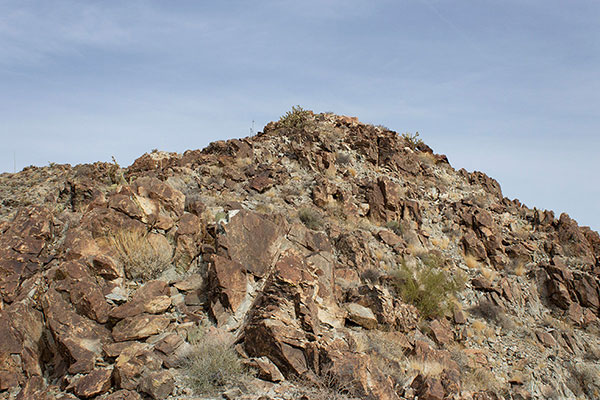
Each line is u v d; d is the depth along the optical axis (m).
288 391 10.35
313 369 11.02
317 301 13.26
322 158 25.80
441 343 15.77
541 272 22.03
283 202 21.39
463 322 17.56
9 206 21.17
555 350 17.89
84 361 10.53
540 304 20.92
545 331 18.86
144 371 10.23
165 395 9.82
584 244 25.31
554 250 24.45
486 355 16.39
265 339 11.35
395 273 17.84
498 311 18.80
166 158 26.05
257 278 13.76
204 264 14.15
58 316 11.19
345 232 19.70
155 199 15.33
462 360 15.21
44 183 24.00
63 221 15.60
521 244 24.36
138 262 13.10
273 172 23.55
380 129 32.12
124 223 13.75
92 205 14.78
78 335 11.01
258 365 10.91
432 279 18.12
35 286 12.33
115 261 12.80
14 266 12.77
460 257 22.08
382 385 10.92
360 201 23.36
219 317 12.43
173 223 14.99
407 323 15.38
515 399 14.83
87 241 13.05
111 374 10.32
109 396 9.69
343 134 29.48
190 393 9.98
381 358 12.76
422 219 23.98
